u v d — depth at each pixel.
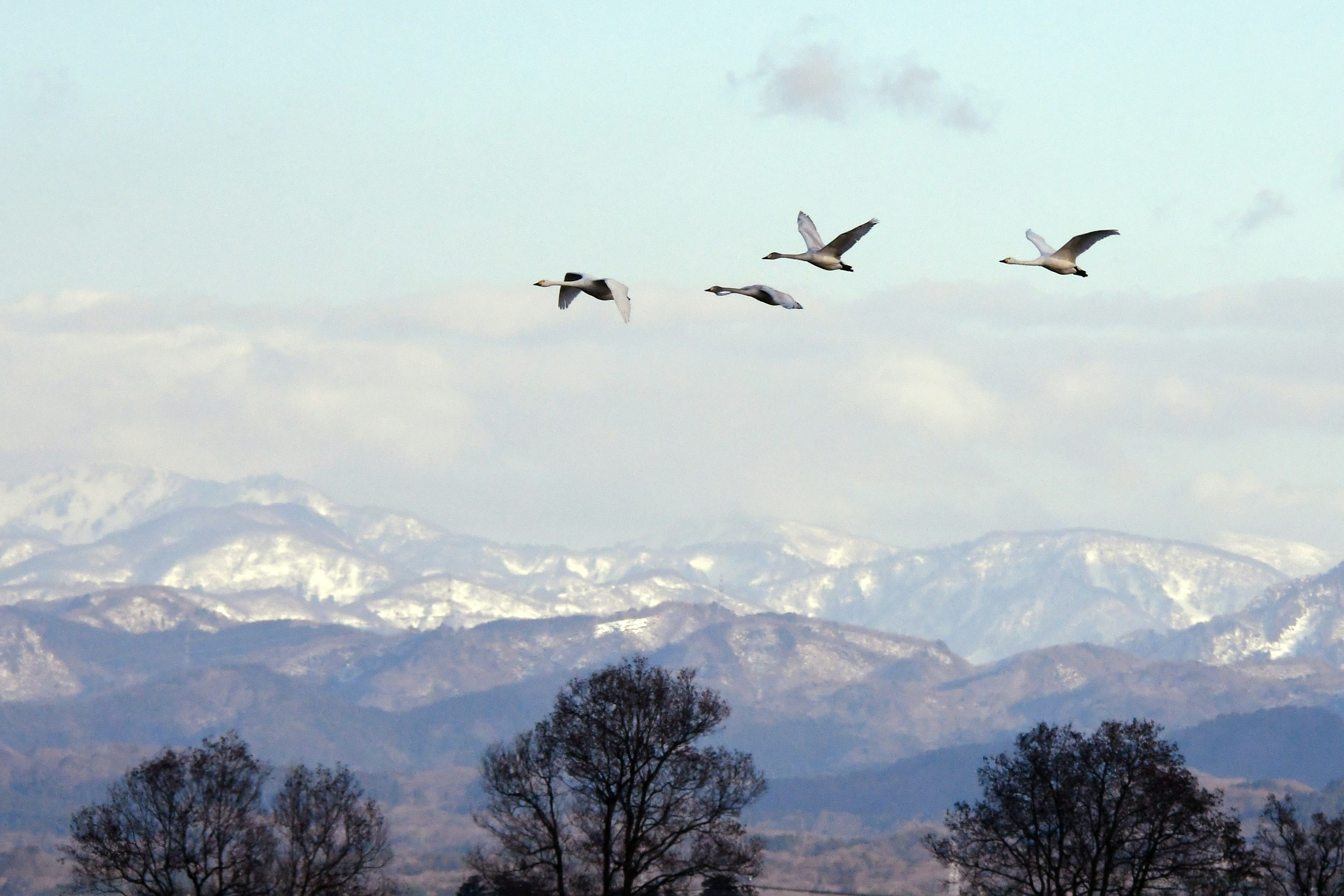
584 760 73.50
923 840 73.19
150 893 69.31
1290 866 73.50
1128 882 73.94
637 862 73.75
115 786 70.44
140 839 70.50
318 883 71.38
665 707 74.44
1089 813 69.50
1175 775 68.00
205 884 72.75
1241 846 67.69
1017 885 70.75
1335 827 73.75
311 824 73.62
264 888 70.38
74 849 70.19
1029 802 70.31
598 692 74.06
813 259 35.06
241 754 73.06
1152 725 70.62
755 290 35.12
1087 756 69.88
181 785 70.38
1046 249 36.03
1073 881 69.88
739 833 74.31
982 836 71.25
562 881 73.19
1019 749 71.94
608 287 35.25
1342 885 72.75
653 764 74.25
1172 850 68.19
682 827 73.94
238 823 71.25
